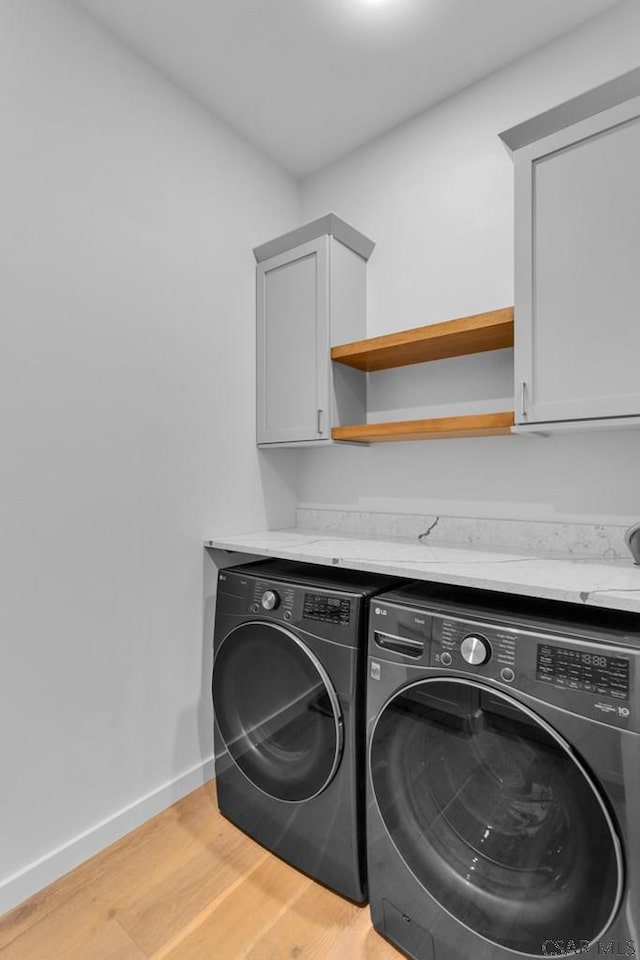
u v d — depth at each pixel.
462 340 1.75
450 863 1.14
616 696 0.94
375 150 2.21
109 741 1.62
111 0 1.52
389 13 1.60
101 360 1.61
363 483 2.26
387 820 1.24
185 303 1.89
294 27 1.64
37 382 1.44
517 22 1.64
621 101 1.30
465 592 1.42
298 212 2.47
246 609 1.63
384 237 2.18
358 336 2.17
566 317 1.39
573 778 0.97
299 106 2.00
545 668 1.02
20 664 1.40
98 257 1.60
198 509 1.95
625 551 1.59
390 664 1.25
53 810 1.47
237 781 1.67
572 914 0.97
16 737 1.39
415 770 1.20
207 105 1.98
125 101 1.68
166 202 1.82
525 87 1.79
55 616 1.48
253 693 1.62
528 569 1.37
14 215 1.38
